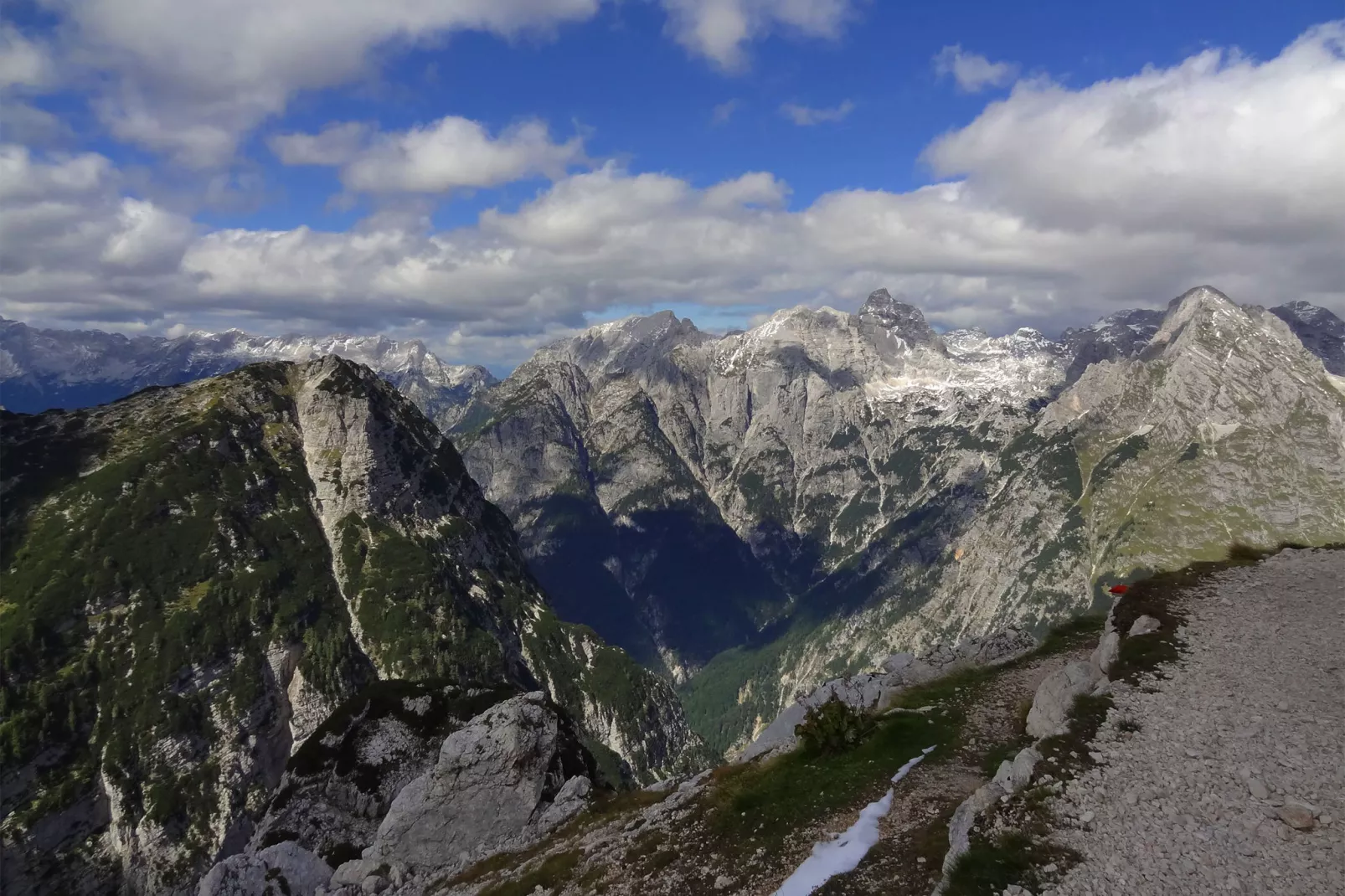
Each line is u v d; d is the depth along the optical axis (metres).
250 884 44.34
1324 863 16.23
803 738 34.69
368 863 46.41
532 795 47.72
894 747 31.33
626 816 39.09
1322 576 33.53
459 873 42.44
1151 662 27.97
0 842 124.19
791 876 22.61
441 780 48.69
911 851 21.55
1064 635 42.69
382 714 65.50
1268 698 23.75
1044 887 17.25
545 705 53.28
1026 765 22.73
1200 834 17.97
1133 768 21.31
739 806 30.50
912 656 48.00
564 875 32.22
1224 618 30.59
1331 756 20.09
